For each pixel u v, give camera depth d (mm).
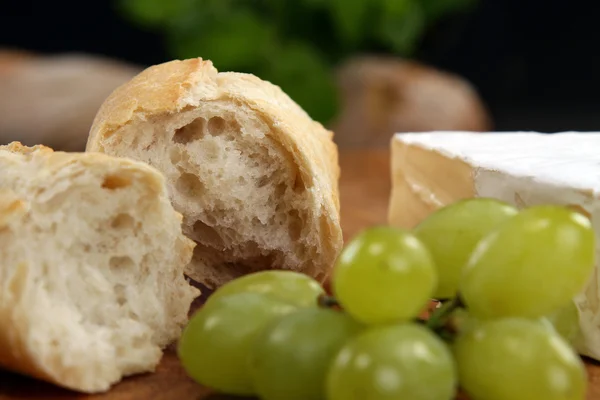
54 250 253
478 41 852
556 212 230
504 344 218
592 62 844
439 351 214
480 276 228
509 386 216
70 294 257
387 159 534
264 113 302
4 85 605
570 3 832
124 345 259
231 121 305
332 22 623
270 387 225
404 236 217
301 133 311
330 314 228
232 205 308
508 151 334
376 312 215
